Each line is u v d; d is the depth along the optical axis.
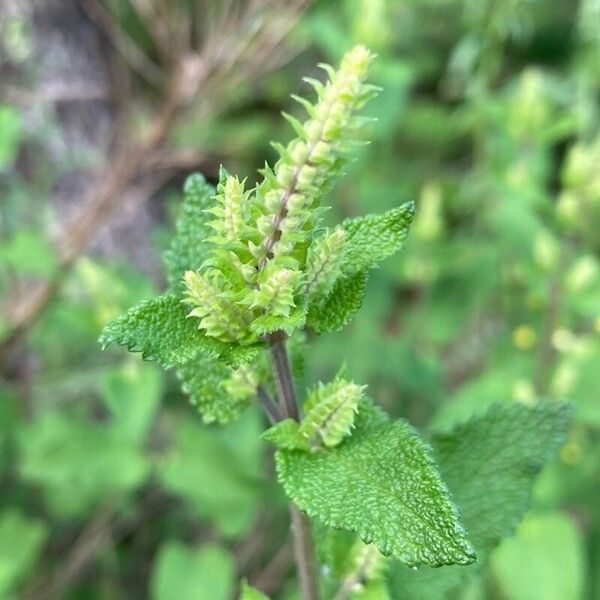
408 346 0.31
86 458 0.24
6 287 0.31
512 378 0.25
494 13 0.35
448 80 0.42
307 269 0.10
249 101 0.39
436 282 0.33
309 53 0.41
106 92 0.33
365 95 0.09
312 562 0.12
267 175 0.09
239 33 0.30
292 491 0.10
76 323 0.25
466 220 0.40
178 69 0.29
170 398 0.31
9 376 0.31
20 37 0.31
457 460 0.12
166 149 0.32
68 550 0.29
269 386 0.13
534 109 0.28
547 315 0.25
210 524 0.30
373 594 0.12
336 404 0.10
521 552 0.22
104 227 0.37
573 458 0.24
